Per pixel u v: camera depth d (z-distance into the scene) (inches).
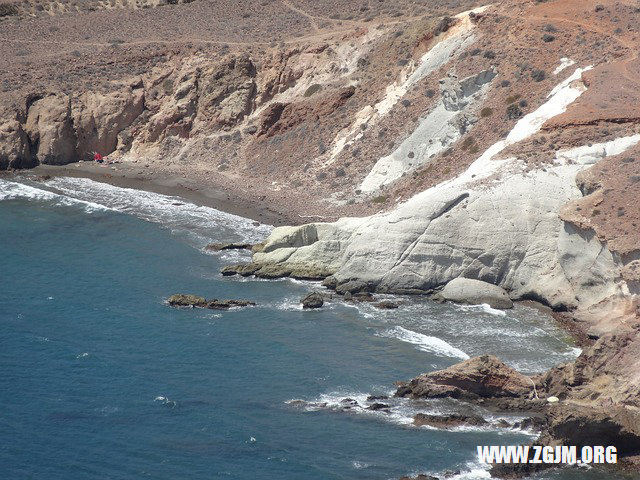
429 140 3907.5
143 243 3585.1
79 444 2263.8
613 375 2363.4
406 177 3809.1
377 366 2650.1
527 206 3171.8
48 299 3058.6
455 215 3179.1
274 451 2247.8
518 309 3046.3
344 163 4099.4
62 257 3437.5
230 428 2335.1
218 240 3609.7
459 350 2746.1
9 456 2209.6
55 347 2721.5
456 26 4345.5
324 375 2598.4
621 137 3316.9
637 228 2864.2
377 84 4411.9
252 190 4121.6
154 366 2637.8
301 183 4106.8
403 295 3157.0
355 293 3169.3
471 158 3663.9
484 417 2391.7
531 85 3823.8
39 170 4520.2
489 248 3139.8
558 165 3277.6
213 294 3147.1
